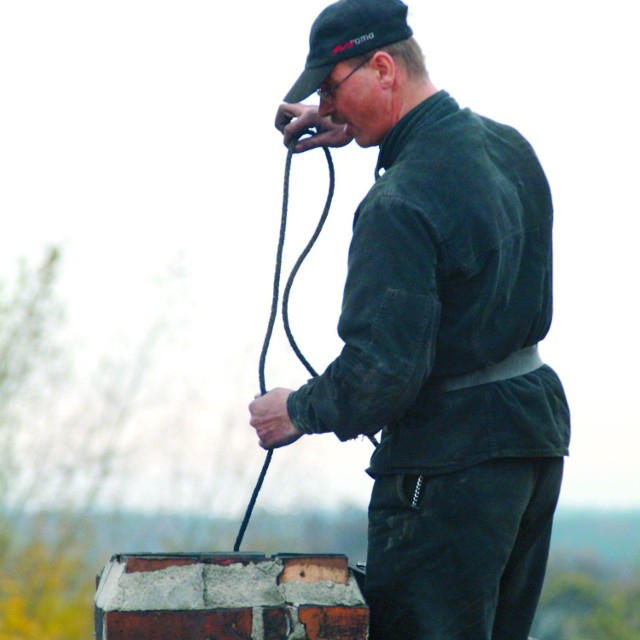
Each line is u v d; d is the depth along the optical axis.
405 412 9.84
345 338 9.41
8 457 32.72
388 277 9.25
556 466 10.30
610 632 65.25
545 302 10.21
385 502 9.92
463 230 9.42
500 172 10.00
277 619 9.55
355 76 10.13
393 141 10.15
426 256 9.30
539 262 10.12
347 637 9.59
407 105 10.17
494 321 9.72
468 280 9.48
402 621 9.73
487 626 9.67
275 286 11.37
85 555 33.75
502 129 10.51
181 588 9.50
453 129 9.89
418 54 10.27
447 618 9.55
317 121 11.41
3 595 31.59
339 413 9.39
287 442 10.06
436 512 9.59
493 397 9.70
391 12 10.16
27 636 29.75
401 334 9.16
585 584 67.38
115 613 9.33
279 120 11.70
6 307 32.25
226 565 9.66
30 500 33.03
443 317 9.58
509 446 9.62
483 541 9.56
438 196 9.45
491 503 9.58
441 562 9.59
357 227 9.64
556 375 10.43
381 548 9.93
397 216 9.37
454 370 9.65
